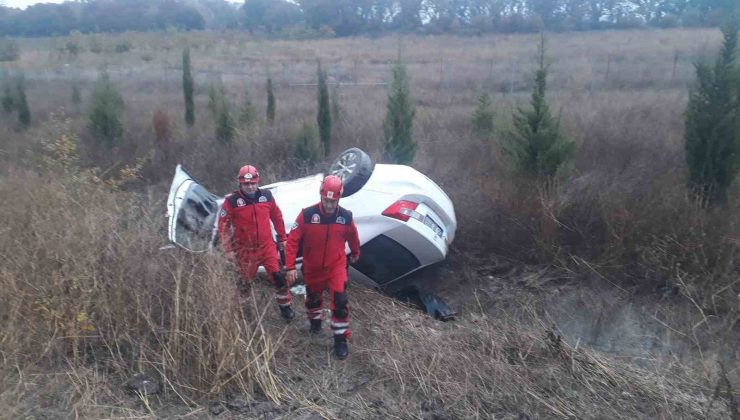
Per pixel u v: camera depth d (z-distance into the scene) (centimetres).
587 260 718
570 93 2158
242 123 1389
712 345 561
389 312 608
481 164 1005
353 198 652
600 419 455
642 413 464
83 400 449
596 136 1109
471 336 552
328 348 541
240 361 481
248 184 556
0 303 497
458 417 454
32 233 554
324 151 1188
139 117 1888
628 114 1391
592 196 762
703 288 642
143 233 570
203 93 2755
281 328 560
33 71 3391
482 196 800
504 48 4250
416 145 1098
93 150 1309
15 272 514
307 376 502
